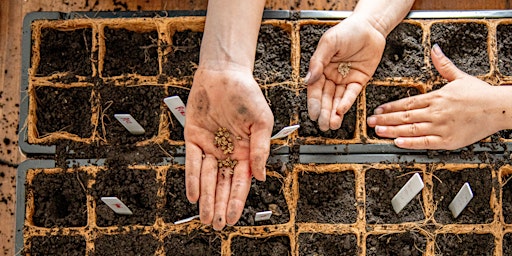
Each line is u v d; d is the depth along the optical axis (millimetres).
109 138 1094
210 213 1012
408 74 1100
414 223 1080
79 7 1140
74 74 1094
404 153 1092
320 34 1107
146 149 1086
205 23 1051
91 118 1093
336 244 1083
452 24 1111
